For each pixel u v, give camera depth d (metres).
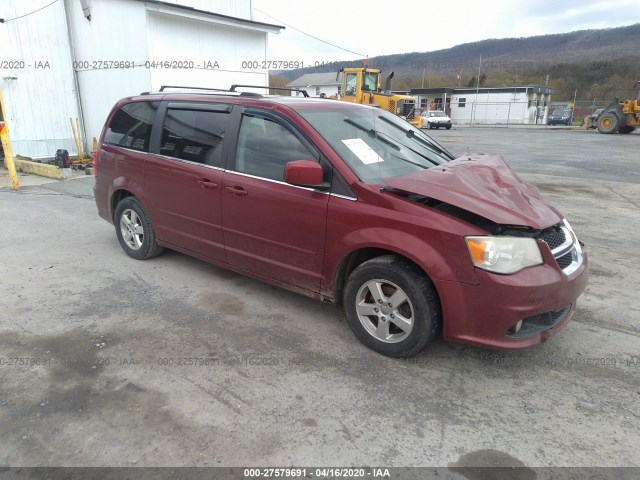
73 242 5.79
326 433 2.55
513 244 2.86
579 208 7.80
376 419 2.67
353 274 3.33
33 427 2.55
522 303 2.82
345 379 3.04
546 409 2.78
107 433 2.52
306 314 3.93
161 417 2.65
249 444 2.46
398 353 3.22
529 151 16.61
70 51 12.65
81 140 13.12
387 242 3.07
